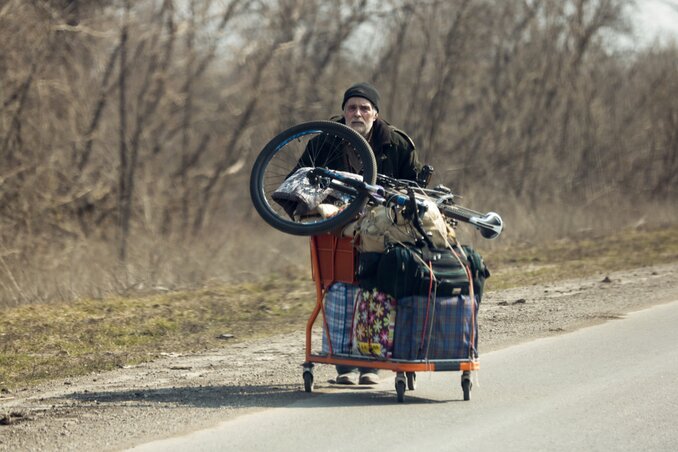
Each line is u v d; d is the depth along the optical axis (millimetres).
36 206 50031
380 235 18156
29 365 24219
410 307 18016
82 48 56812
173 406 18531
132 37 58781
